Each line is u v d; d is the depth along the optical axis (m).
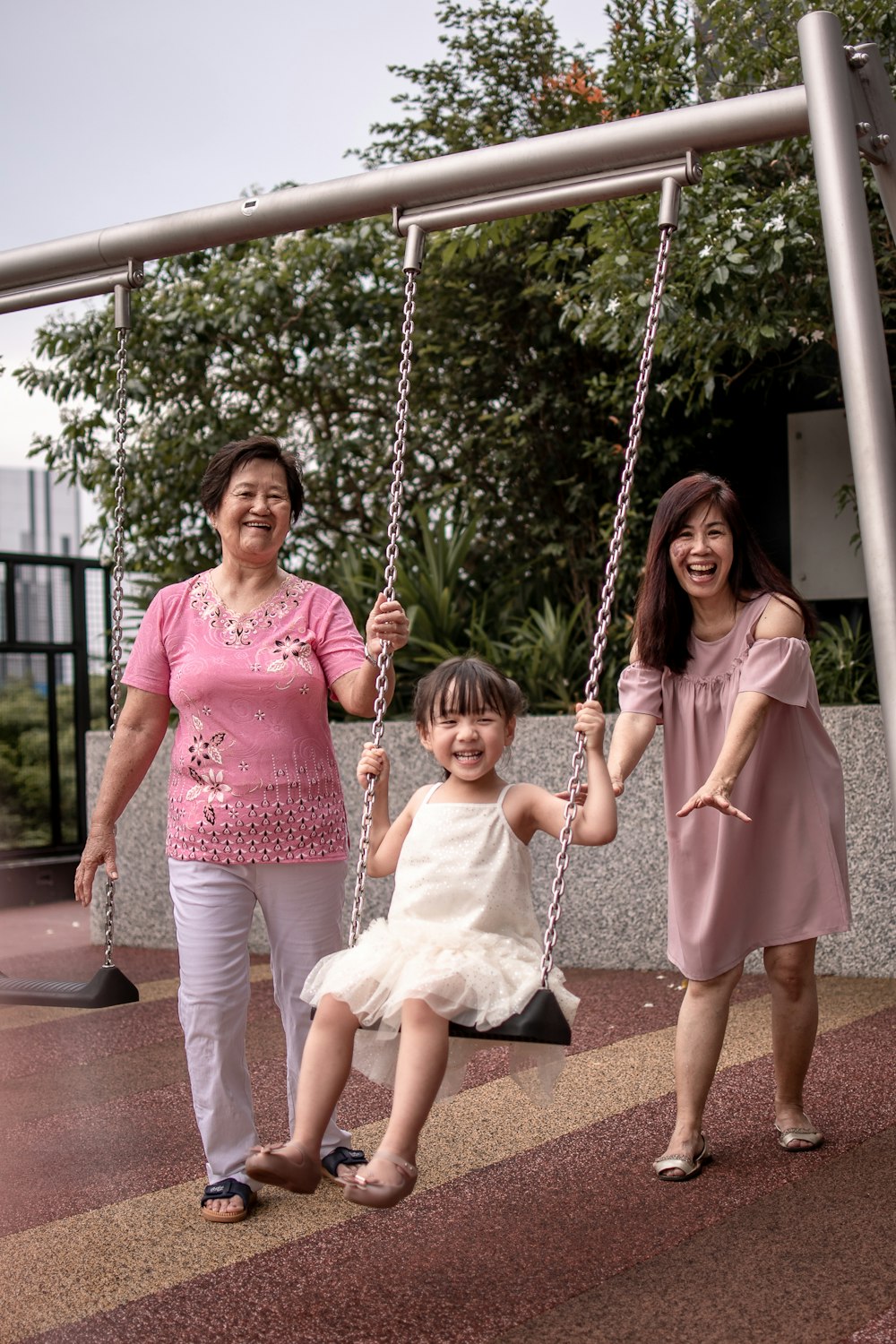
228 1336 2.67
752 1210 3.20
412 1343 2.60
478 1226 3.19
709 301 6.19
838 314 3.27
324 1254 3.06
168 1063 4.98
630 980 6.07
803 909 3.51
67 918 8.88
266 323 8.98
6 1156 3.92
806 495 8.11
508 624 8.45
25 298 4.32
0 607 9.38
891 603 3.17
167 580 9.09
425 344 9.09
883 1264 2.86
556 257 7.48
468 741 3.08
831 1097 4.07
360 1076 4.61
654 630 3.57
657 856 6.27
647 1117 3.97
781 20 6.09
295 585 3.50
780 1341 2.54
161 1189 3.56
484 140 8.88
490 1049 4.88
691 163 3.44
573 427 8.64
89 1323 2.75
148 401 9.16
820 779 3.54
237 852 3.30
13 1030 5.63
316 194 3.85
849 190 3.26
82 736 9.77
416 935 2.96
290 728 3.35
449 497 9.20
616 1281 2.84
